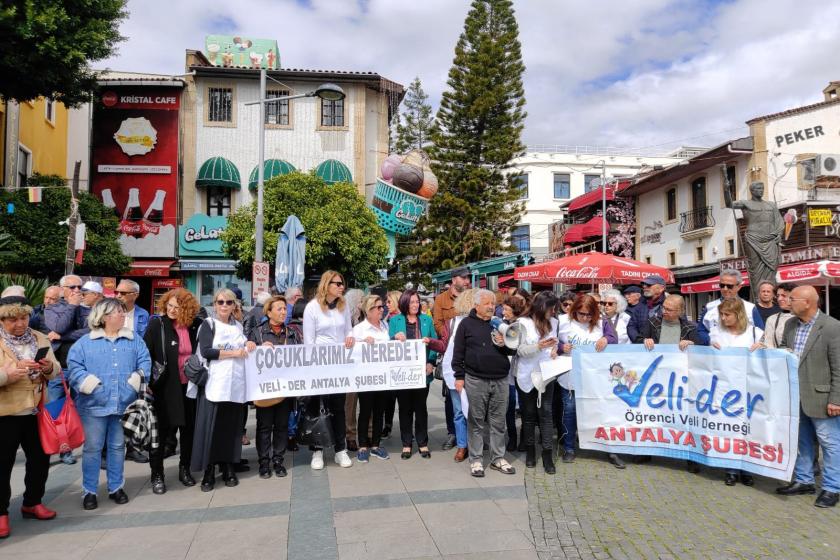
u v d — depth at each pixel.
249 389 5.79
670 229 28.11
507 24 30.44
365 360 6.39
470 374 6.01
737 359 5.65
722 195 24.36
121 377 5.22
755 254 10.43
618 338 6.72
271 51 27.92
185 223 23.91
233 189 24.53
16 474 6.32
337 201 20.45
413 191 24.95
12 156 19.19
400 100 27.67
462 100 29.64
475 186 28.97
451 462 6.55
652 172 28.22
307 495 5.38
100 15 15.41
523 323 6.13
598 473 6.03
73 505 5.23
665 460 6.56
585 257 10.88
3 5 13.58
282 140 25.14
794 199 22.33
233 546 4.25
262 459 6.02
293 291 8.38
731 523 4.64
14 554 4.16
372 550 4.15
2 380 4.40
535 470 6.14
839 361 5.02
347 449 7.25
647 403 6.20
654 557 4.02
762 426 5.44
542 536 4.37
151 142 23.97
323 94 15.99
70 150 25.92
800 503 5.14
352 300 7.58
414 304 7.13
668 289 22.12
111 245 19.86
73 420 4.88
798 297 5.32
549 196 46.78
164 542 4.35
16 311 4.62
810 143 22.78
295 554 4.10
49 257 17.77
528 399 6.20
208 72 24.33
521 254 21.70
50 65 14.84
